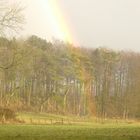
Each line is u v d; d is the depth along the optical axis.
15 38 76.56
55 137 42.69
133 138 44.22
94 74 141.88
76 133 45.28
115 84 147.50
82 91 136.75
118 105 135.75
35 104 123.25
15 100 109.19
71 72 129.50
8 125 52.31
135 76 146.50
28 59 88.69
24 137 41.97
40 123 59.94
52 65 126.19
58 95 129.12
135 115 127.06
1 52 74.25
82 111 133.75
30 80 125.88
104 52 146.00
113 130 48.28
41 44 134.88
